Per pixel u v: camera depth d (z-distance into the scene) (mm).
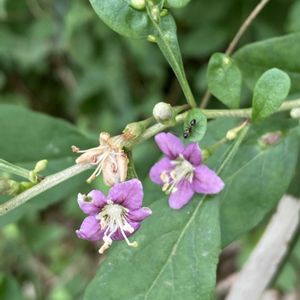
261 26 217
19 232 220
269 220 159
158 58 236
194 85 234
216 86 114
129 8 111
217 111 112
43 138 138
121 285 110
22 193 108
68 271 240
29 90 268
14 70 263
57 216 268
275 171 120
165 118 106
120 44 237
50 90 269
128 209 104
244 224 118
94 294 110
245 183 120
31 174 107
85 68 250
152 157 204
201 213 113
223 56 113
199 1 218
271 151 121
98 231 105
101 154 104
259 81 108
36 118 139
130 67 241
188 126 108
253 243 208
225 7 218
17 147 138
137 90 243
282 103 113
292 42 121
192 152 110
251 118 110
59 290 223
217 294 214
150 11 110
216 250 110
